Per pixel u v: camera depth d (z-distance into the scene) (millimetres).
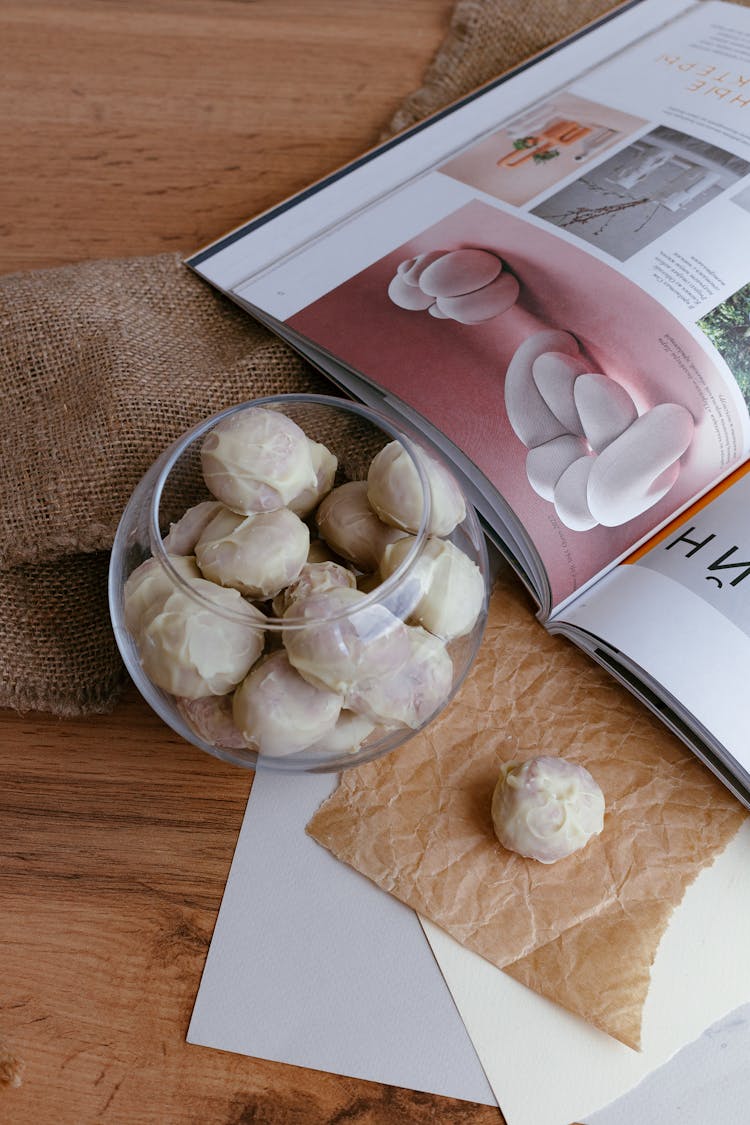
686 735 496
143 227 663
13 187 684
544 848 463
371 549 443
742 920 462
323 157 690
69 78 734
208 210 669
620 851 481
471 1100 425
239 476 419
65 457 529
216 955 458
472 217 598
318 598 403
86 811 493
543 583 527
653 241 569
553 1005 444
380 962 456
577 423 526
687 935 459
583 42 676
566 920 463
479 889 472
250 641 409
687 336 542
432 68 711
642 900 467
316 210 620
